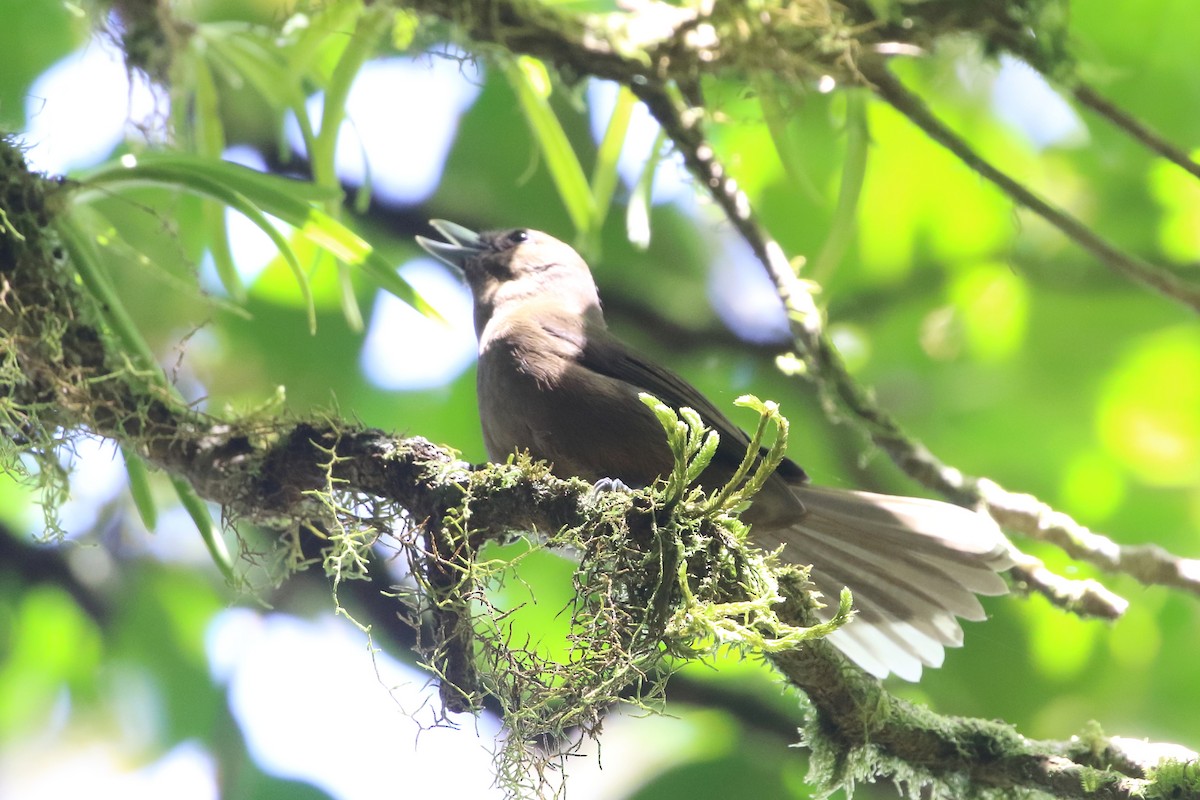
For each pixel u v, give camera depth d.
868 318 13.30
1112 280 12.85
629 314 13.45
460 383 12.66
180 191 8.15
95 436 6.86
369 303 12.66
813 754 6.99
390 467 6.48
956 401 13.10
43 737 12.87
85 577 12.82
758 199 12.70
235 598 7.00
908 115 8.37
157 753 12.70
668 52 8.28
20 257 6.60
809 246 12.95
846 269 13.21
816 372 8.28
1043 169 12.99
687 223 13.52
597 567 5.95
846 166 8.80
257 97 12.86
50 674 13.08
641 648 5.84
